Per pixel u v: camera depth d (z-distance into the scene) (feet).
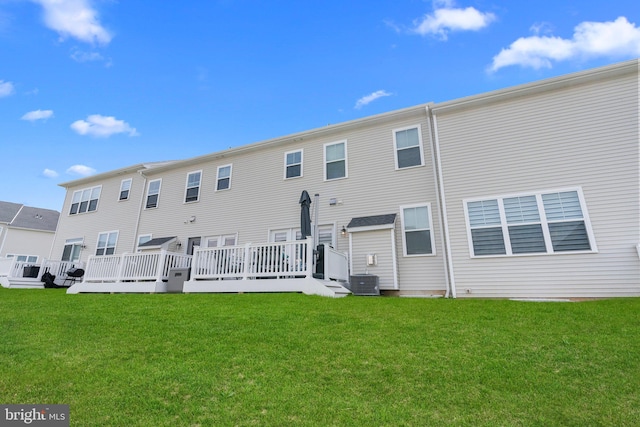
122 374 10.69
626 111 27.02
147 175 52.16
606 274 24.82
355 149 37.86
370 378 10.21
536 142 29.14
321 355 12.02
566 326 14.85
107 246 51.49
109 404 8.90
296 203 39.37
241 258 30.86
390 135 36.42
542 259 26.71
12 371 11.01
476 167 30.68
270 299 23.40
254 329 15.34
